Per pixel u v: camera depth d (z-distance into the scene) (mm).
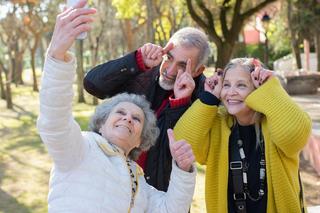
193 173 2211
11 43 29766
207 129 2535
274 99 2375
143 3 20875
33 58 29250
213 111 2514
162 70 2893
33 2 26156
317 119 11461
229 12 15469
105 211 2008
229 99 2486
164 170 2857
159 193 2334
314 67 30641
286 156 2418
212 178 2580
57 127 1954
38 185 7238
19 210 5977
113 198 2045
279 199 2389
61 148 1986
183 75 2758
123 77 2908
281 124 2316
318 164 6801
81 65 21281
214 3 16094
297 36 27312
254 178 2441
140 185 2252
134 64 2865
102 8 26781
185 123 2549
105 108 2305
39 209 6016
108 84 2922
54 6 28562
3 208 6062
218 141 2564
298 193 2459
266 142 2422
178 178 2199
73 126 2010
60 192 2025
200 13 17297
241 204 2439
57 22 1909
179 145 2182
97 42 27281
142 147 2381
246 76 2465
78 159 2045
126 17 22094
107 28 33344
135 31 27688
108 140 2223
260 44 36531
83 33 1908
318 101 16375
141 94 2955
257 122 2488
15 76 32562
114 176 2086
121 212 2059
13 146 10773
